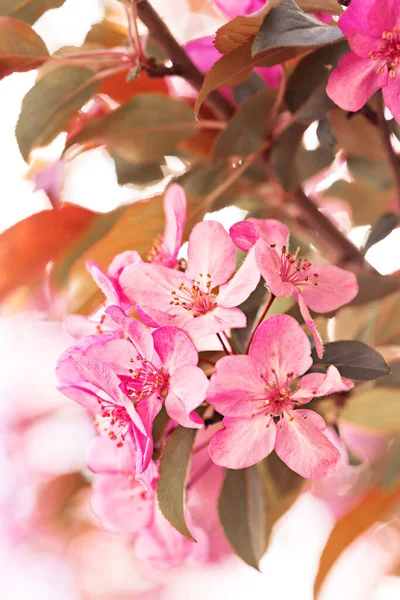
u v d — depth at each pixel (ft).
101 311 1.36
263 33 1.14
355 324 1.51
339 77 1.18
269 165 1.46
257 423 1.19
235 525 1.32
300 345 1.19
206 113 1.50
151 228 1.46
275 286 1.19
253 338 1.18
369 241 1.48
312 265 1.28
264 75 1.49
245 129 1.42
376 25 1.15
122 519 1.37
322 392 1.18
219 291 1.22
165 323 1.22
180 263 1.32
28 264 1.53
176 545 1.39
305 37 1.15
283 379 1.19
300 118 1.38
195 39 1.50
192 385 1.18
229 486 1.33
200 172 1.48
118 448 1.32
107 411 1.23
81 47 1.51
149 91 1.54
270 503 1.34
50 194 1.44
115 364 1.21
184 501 1.20
